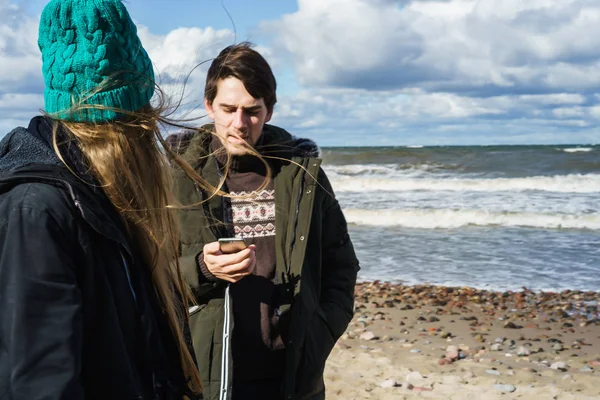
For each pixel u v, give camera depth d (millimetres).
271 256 2793
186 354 1595
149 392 1436
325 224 2967
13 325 1232
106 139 1454
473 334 7898
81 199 1345
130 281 1440
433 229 16078
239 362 2693
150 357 1443
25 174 1324
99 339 1362
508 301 9609
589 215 16516
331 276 2992
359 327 8164
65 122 1457
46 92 1503
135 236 1534
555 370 6473
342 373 6137
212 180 2801
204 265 2590
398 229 16188
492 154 31000
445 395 5562
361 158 32750
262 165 2900
